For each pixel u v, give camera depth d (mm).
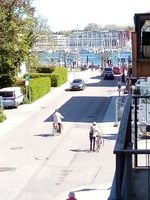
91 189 22906
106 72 94250
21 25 58875
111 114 48250
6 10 52125
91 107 54156
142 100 30609
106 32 165500
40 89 63719
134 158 11234
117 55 137500
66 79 88375
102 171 26328
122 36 133875
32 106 55438
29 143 34250
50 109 52938
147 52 13930
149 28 13891
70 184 23922
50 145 33469
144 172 9672
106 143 33688
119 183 8203
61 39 154250
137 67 14000
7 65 60438
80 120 44812
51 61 122062
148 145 22109
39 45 83312
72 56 147000
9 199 21625
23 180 24766
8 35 53531
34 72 81688
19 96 55156
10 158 29609
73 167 27281
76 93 69375
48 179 24906
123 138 8648
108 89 74500
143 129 25625
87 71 121625
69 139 35594
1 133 38531
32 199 21609
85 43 167625
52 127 40469
